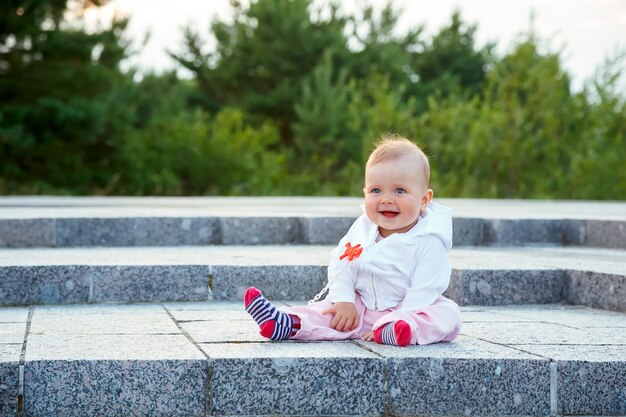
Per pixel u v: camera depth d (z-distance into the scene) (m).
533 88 18.89
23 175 20.81
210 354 3.31
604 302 4.88
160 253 6.09
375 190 3.75
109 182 22.02
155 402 3.20
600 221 7.38
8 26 19.59
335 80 29.42
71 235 6.86
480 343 3.70
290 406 3.26
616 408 3.36
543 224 7.53
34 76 20.58
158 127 24.31
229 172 24.14
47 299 4.94
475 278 5.05
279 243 7.23
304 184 25.36
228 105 30.91
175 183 22.88
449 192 18.62
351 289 3.79
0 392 3.13
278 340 3.69
